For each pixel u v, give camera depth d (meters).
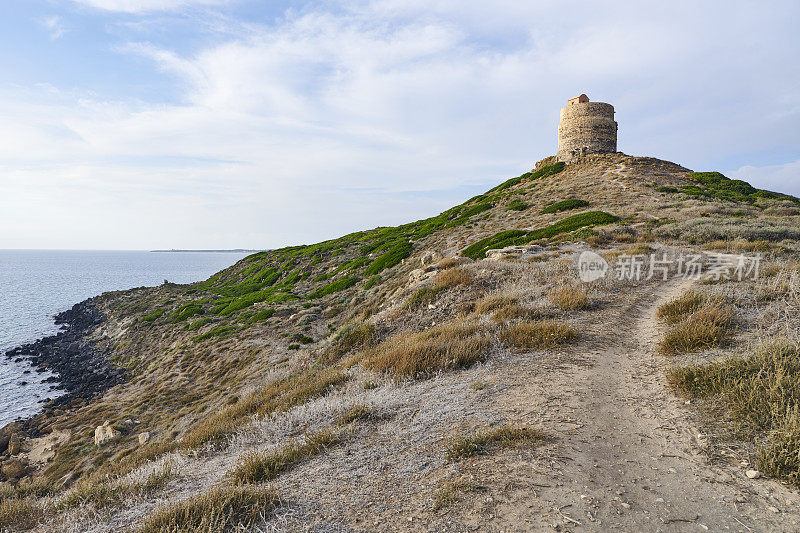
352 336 17.47
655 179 49.94
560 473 4.33
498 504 3.89
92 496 5.93
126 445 17.86
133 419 21.00
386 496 4.34
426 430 6.04
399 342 12.55
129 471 8.55
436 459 5.03
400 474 4.81
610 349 8.87
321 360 17.02
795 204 40.09
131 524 4.66
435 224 60.09
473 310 15.42
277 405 10.06
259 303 44.31
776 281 10.48
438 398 7.34
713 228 24.92
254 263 82.12
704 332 7.94
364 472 5.01
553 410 6.03
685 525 3.43
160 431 18.52
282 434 7.32
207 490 5.17
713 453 4.53
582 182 53.16
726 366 6.07
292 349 24.20
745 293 10.48
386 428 6.41
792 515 3.44
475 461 4.80
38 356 41.97
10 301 91.31
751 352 6.45
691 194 42.53
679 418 5.41
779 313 8.48
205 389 22.92
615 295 14.09
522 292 15.20
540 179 63.06
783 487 3.84
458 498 4.06
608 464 4.48
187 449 8.51
